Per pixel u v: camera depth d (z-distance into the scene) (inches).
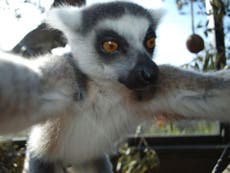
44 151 12.8
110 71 12.3
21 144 18.6
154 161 19.2
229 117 12.1
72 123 11.9
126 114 12.4
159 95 12.2
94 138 12.2
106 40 12.7
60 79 11.0
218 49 18.0
